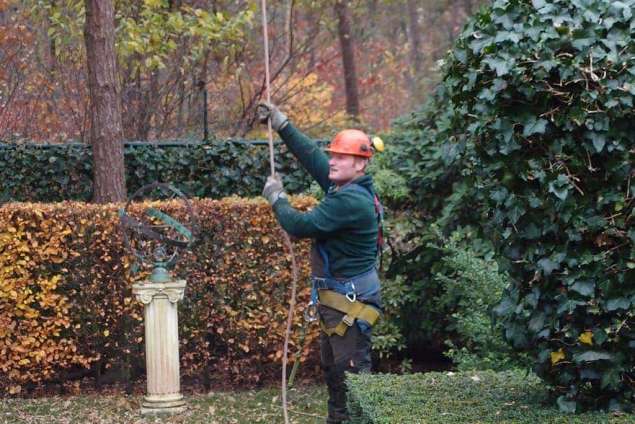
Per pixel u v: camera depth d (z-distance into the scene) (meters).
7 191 14.09
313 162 9.07
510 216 6.42
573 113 6.11
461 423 6.08
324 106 22.42
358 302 8.48
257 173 14.38
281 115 9.05
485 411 6.38
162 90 18.34
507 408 6.47
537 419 6.16
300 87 21.67
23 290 11.73
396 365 13.62
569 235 6.22
